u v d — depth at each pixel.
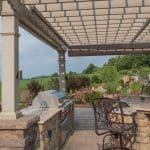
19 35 4.74
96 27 7.92
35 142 4.89
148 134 5.69
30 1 5.35
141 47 11.39
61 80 11.47
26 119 4.45
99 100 5.64
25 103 8.59
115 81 17.42
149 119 5.66
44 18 6.75
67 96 9.70
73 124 9.76
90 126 9.95
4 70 4.52
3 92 4.52
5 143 4.21
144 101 7.23
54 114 6.04
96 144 7.29
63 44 10.92
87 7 5.87
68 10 5.98
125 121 5.90
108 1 5.77
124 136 6.00
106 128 5.57
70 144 7.37
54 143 6.15
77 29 8.13
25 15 5.46
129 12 6.34
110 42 11.29
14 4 4.53
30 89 12.66
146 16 6.78
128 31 8.60
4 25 4.53
